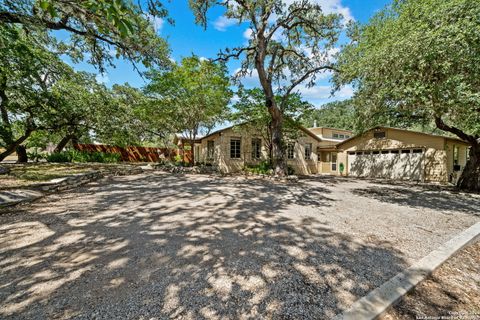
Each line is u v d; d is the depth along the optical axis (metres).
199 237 3.35
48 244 2.99
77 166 12.27
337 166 16.66
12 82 9.05
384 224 4.23
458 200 6.81
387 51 5.41
